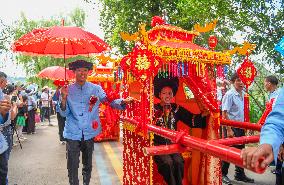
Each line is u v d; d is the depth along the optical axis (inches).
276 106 62.1
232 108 221.8
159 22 174.2
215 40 168.9
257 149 55.5
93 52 188.9
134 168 173.0
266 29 303.7
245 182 223.0
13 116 177.2
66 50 186.7
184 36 173.3
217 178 169.6
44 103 694.5
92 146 178.2
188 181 182.1
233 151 81.8
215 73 171.2
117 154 323.3
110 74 393.4
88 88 176.4
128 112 180.4
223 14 317.4
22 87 522.0
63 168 270.5
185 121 187.9
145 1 521.7
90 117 175.3
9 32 615.5
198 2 333.1
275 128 58.9
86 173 179.2
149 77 146.0
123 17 557.0
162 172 162.9
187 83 178.4
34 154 335.6
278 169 166.2
